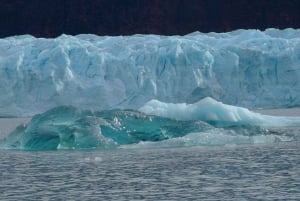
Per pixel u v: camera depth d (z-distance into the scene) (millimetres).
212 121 111750
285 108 183500
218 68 186500
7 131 144750
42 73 182750
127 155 87438
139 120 99562
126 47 191875
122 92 181250
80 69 184875
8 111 180125
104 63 185125
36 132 98375
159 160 81750
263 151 88438
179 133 100250
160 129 99438
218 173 70250
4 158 87875
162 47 188375
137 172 72375
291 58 186500
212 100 114375
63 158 85938
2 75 183125
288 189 59969
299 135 111812
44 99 180750
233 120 113250
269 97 183750
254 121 122750
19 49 192500
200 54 186000
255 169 72312
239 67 186625
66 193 60938
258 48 192625
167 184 64375
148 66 185000
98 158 84125
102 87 181125
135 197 58438
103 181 67000
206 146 96188
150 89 181000
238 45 192750
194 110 112938
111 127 97812
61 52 184875
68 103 180125
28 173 73812
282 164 75562
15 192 61906
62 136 96875
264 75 186125
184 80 183250
